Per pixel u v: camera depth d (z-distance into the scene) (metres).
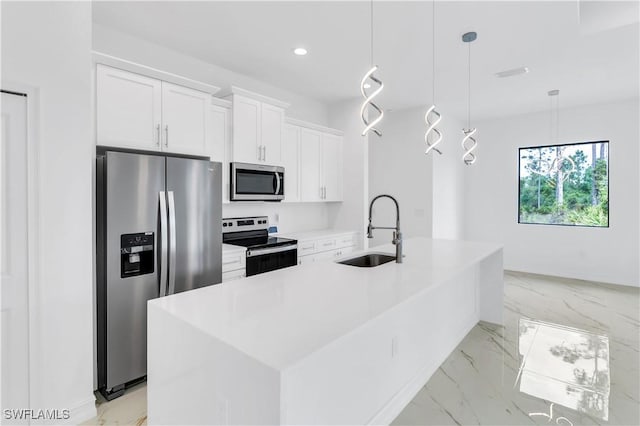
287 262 3.67
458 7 2.48
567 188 5.48
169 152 2.69
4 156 1.75
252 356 1.06
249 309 1.47
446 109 5.38
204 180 2.70
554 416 1.97
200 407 1.29
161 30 2.83
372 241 5.88
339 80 4.01
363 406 1.71
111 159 2.18
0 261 1.75
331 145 4.69
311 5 2.45
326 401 1.47
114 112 2.37
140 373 2.33
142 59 3.00
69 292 1.95
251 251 3.27
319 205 4.92
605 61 3.48
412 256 2.70
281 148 3.87
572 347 2.90
